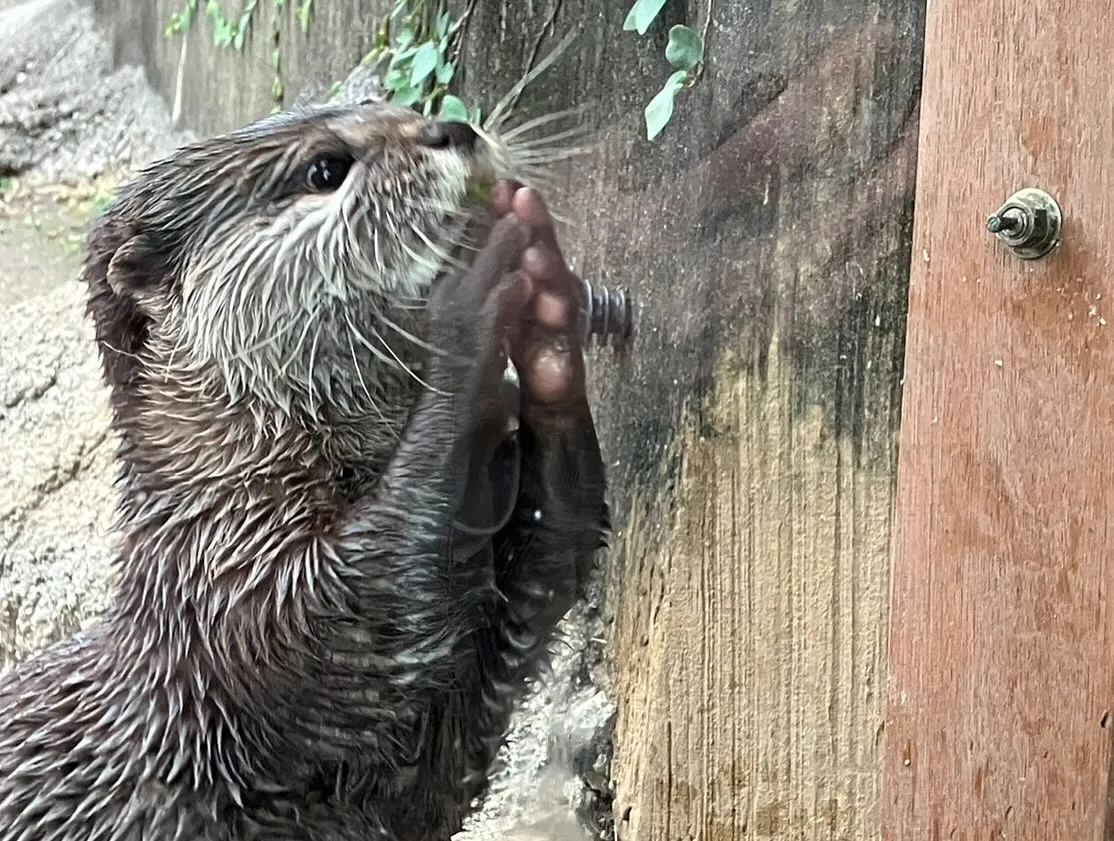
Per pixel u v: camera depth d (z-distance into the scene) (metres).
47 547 1.00
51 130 1.30
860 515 0.49
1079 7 0.37
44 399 1.06
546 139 0.49
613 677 0.60
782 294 0.50
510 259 0.42
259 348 0.45
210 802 0.45
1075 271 0.37
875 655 0.50
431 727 0.46
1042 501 0.39
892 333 0.47
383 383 0.45
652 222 0.51
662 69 0.51
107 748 0.46
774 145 0.48
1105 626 0.38
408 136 0.44
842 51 0.46
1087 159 0.37
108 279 0.47
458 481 0.43
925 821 0.42
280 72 0.86
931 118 0.40
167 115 1.16
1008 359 0.39
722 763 0.55
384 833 0.47
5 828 0.46
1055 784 0.39
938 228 0.40
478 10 0.62
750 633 0.53
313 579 0.44
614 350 0.52
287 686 0.44
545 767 0.60
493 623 0.46
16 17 1.44
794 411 0.50
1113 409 0.37
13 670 0.51
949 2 0.39
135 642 0.47
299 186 0.45
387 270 0.43
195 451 0.46
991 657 0.40
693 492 0.54
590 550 0.46
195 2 1.04
